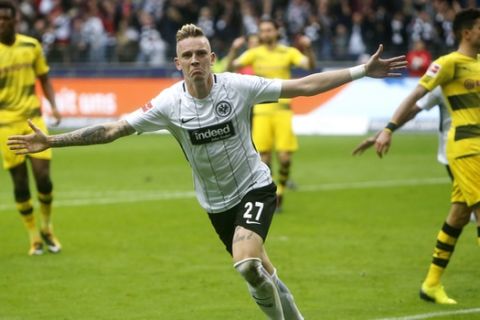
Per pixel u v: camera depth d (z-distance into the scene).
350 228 19.56
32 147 10.64
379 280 14.72
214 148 10.59
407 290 14.05
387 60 10.61
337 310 12.84
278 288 10.99
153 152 35.34
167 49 45.03
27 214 17.17
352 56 43.25
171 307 13.16
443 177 27.61
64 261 16.47
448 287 14.22
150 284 14.62
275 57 22.70
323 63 41.94
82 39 45.03
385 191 25.02
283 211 21.98
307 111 40.47
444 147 14.10
